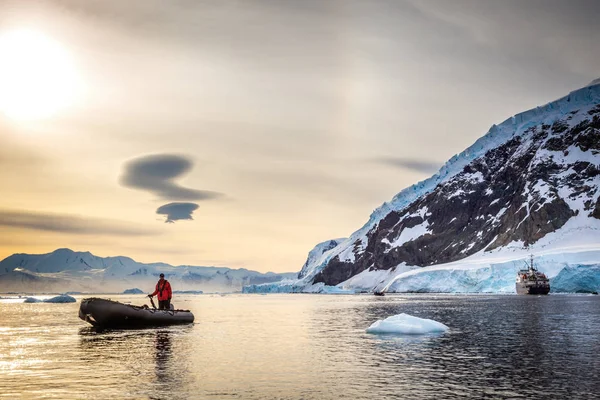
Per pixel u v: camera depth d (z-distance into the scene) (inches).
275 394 832.3
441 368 1034.7
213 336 1627.7
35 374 992.9
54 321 2365.9
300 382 917.2
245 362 1122.0
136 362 1123.9
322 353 1241.4
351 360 1137.4
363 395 823.1
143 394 835.4
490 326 1878.7
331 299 6579.7
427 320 1724.9
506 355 1181.1
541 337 1510.8
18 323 2233.0
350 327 1994.3
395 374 979.9
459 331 1699.1
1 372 1013.2
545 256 7534.5
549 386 872.3
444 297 6023.6
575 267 6747.1
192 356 1205.7
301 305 4473.4
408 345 1363.2
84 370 1032.2
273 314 2952.8
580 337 1504.7
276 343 1444.4
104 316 1800.0
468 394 823.7
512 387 866.8
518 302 4045.3
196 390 860.6
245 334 1701.5
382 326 1691.7
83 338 1566.2
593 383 892.0
